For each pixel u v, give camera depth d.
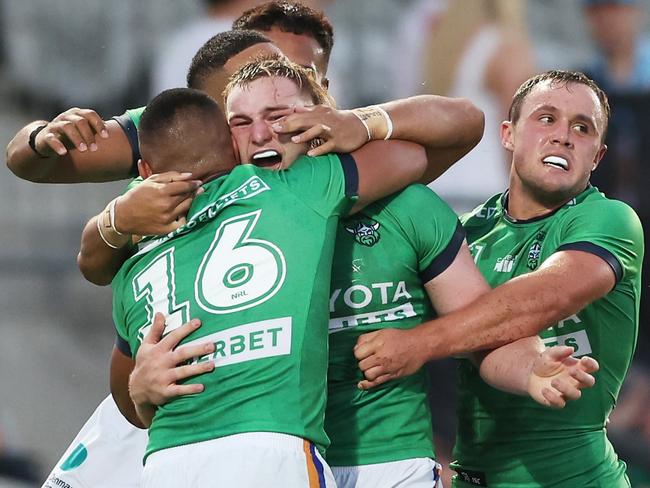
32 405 35.03
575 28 38.38
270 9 15.66
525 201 13.98
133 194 11.79
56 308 36.59
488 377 12.36
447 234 12.44
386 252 12.42
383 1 38.47
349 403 12.42
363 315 12.44
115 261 12.62
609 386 13.83
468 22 37.69
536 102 13.72
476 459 13.98
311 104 12.48
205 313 11.34
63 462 15.15
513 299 12.23
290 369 11.07
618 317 13.71
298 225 11.54
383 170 12.10
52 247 37.19
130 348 12.50
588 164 13.61
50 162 12.95
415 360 12.08
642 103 34.62
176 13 38.16
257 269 11.35
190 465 10.98
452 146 12.88
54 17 38.66
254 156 12.19
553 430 13.50
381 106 12.49
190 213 11.89
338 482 12.36
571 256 12.78
